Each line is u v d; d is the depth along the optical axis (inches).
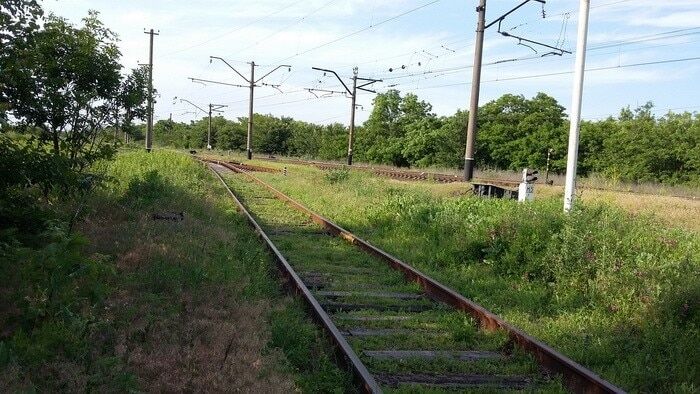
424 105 3070.9
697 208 781.3
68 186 343.3
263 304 290.0
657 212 714.2
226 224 534.6
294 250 461.4
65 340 202.2
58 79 406.6
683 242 423.8
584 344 257.4
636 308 300.5
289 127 4136.3
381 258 435.5
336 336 242.1
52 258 227.1
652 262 345.1
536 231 414.0
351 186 951.6
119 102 473.4
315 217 639.1
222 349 223.8
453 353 250.2
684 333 263.6
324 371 218.8
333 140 3474.4
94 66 444.1
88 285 249.1
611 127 2175.2
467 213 561.9
